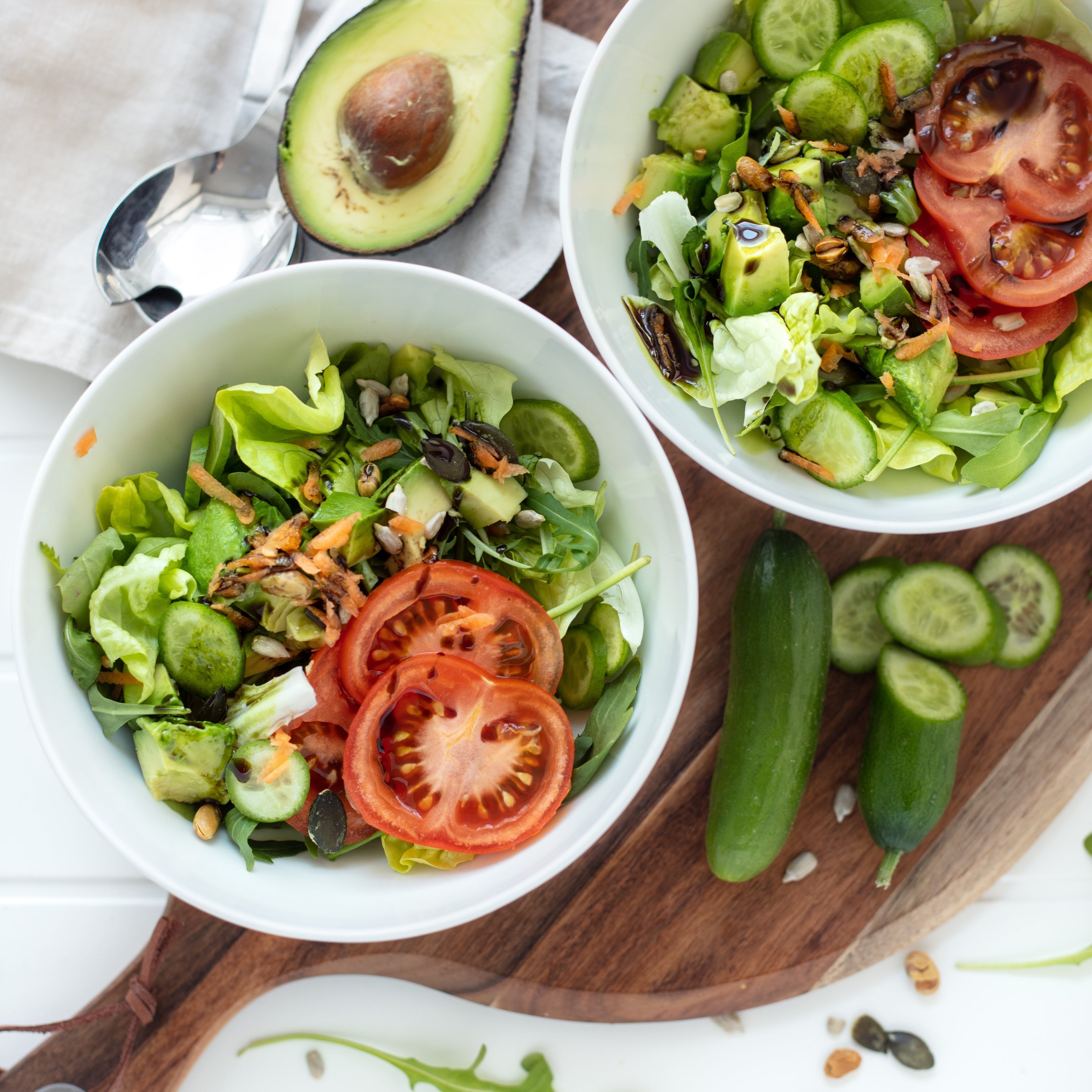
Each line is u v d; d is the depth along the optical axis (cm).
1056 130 70
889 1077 79
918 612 75
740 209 70
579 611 71
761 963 75
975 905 79
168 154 75
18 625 66
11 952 76
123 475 69
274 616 68
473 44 71
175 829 68
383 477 70
